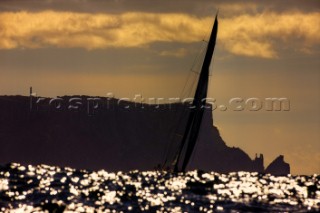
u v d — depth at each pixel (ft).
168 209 625.82
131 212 609.83
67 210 608.19
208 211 622.13
